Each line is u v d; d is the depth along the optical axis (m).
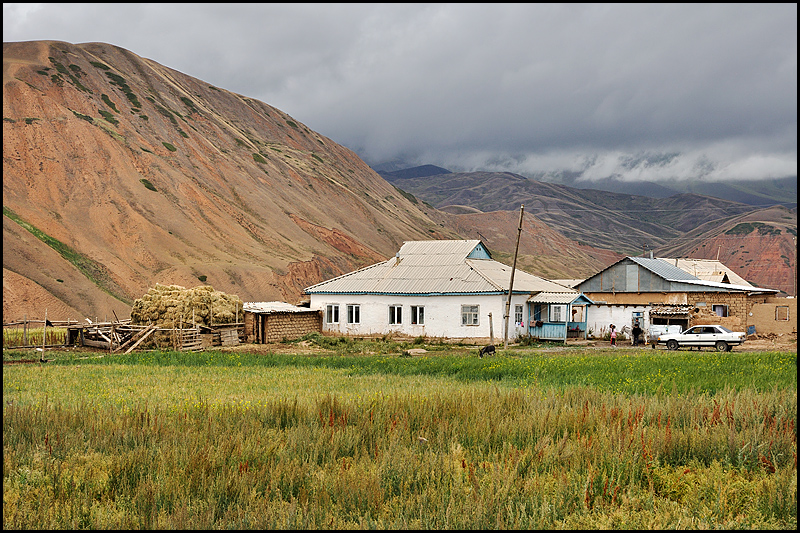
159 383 20.86
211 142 137.75
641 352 35.44
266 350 38.41
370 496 8.25
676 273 51.94
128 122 120.00
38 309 66.31
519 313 45.53
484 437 10.98
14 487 8.73
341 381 21.39
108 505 8.16
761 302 49.56
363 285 47.59
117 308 74.19
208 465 9.30
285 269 100.44
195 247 95.06
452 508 7.82
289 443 10.71
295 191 141.50
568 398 14.59
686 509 8.05
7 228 75.69
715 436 10.70
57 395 17.70
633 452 10.00
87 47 150.12
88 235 87.50
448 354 36.16
